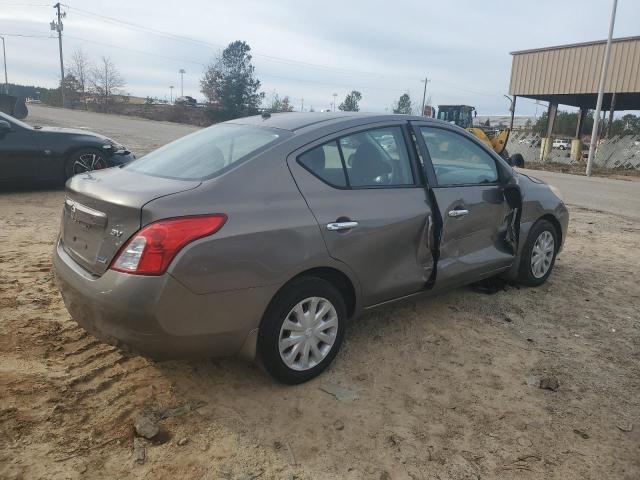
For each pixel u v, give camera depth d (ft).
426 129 13.39
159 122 147.02
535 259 16.60
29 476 8.04
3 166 26.94
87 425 9.27
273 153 10.48
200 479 8.20
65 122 92.89
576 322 14.61
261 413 9.91
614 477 8.65
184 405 10.02
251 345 9.97
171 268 8.75
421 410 10.24
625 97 97.30
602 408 10.53
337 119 12.01
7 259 17.30
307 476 8.40
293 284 10.27
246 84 182.70
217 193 9.55
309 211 10.37
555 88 91.81
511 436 9.57
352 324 13.84
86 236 9.98
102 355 11.53
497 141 71.92
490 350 12.75
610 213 33.91
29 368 10.82
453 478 8.50
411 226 12.14
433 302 15.49
